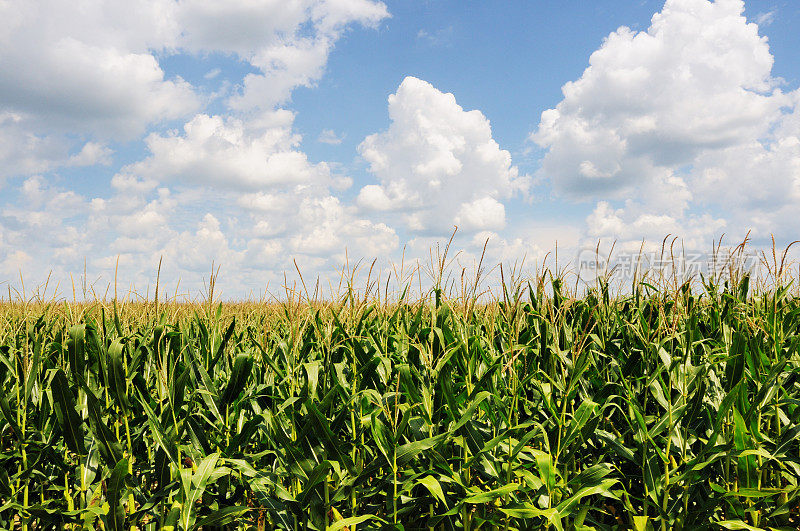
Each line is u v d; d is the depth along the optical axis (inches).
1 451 138.5
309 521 116.1
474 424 130.8
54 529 135.2
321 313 180.5
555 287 189.3
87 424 139.0
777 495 127.4
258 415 128.9
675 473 119.8
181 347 147.3
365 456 130.3
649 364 146.5
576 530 111.4
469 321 178.9
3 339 186.1
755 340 137.8
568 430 122.6
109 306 185.8
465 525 116.3
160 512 128.3
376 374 145.8
